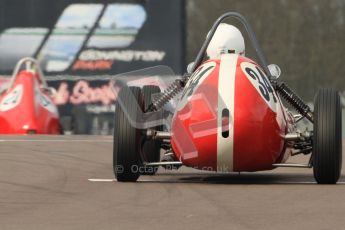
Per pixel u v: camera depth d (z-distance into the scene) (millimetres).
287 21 82500
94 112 60594
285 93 26625
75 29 61219
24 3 61375
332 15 82938
